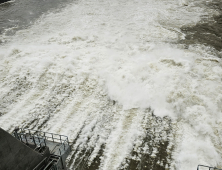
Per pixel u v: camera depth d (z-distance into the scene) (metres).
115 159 9.77
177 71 14.30
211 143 10.02
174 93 12.71
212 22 21.77
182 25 21.42
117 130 11.16
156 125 11.23
